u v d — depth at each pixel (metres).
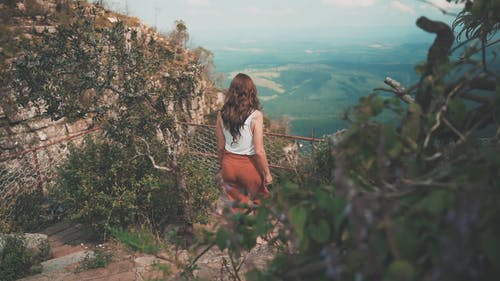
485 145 1.17
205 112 26.69
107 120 6.78
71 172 6.77
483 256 0.79
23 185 9.11
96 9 7.11
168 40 24.61
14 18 12.27
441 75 1.17
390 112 1.22
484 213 0.82
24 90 6.79
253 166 4.06
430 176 1.07
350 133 1.12
